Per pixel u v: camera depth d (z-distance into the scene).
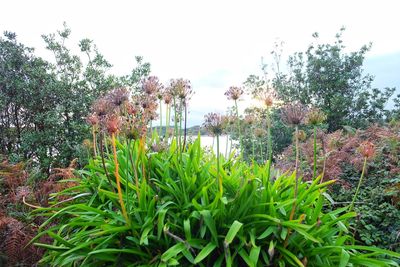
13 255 3.08
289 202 2.24
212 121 2.33
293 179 2.74
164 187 2.48
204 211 2.18
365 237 3.77
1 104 7.55
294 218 2.41
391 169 4.57
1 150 8.16
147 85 2.93
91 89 8.16
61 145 7.64
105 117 2.30
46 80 7.78
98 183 2.81
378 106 10.23
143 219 2.35
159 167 2.80
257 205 2.32
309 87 10.35
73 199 2.91
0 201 3.48
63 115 8.00
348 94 10.52
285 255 2.15
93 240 2.25
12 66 7.85
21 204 3.58
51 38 8.29
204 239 2.26
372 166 4.77
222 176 2.61
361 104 10.15
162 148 3.00
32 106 7.84
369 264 2.21
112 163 2.90
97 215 2.46
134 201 2.47
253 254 2.02
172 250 2.05
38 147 7.63
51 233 2.30
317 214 2.38
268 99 2.68
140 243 2.06
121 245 2.30
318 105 10.07
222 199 2.20
